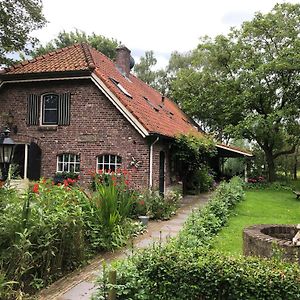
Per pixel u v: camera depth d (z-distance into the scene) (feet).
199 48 100.17
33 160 53.11
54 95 53.88
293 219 43.06
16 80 53.88
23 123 54.49
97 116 51.21
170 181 59.11
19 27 60.85
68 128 52.42
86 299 18.21
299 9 86.53
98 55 63.36
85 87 51.90
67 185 28.22
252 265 15.72
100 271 21.52
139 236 32.14
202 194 68.39
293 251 21.24
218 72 98.37
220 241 30.42
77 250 22.86
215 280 15.33
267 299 14.78
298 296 14.48
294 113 82.23
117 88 53.16
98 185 29.55
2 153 29.60
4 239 18.31
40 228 19.49
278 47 88.28
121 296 16.62
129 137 49.65
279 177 101.65
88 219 26.09
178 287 15.94
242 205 53.36
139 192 44.39
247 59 89.61
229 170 103.24
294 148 89.04
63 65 53.26
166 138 53.16
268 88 86.02
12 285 17.15
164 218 40.78
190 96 105.09
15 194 21.33
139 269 16.99
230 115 89.30
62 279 20.98
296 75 80.74
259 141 89.51
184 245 21.04
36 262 19.25
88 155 51.42
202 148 63.93
